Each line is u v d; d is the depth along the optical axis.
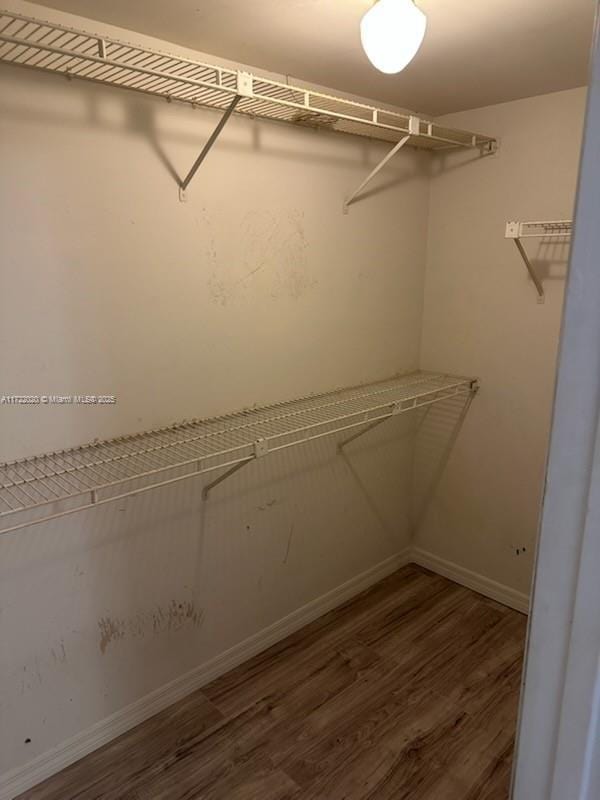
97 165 1.40
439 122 2.26
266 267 1.84
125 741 1.73
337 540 2.37
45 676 1.56
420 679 1.99
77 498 1.51
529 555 2.31
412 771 1.62
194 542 1.83
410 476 2.67
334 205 2.00
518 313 2.17
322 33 1.39
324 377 2.13
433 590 2.54
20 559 1.44
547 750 0.48
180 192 1.57
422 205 2.35
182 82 1.22
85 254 1.42
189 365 1.70
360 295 2.19
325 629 2.27
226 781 1.60
